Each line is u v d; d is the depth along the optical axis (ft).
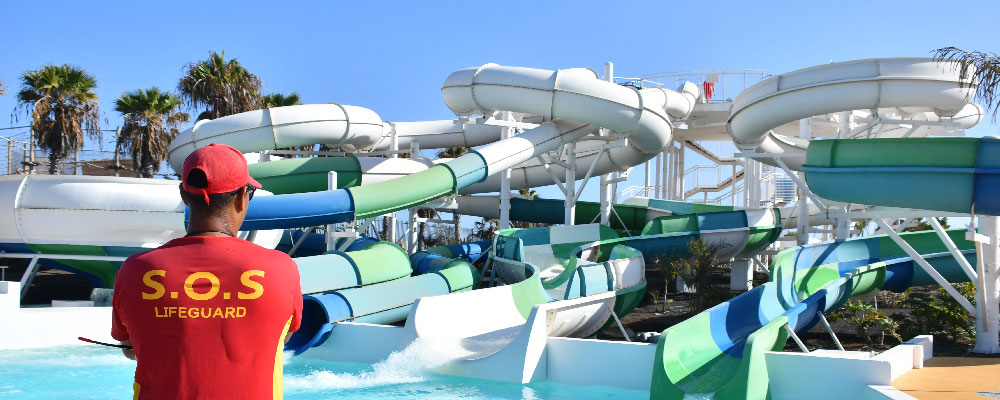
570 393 34.86
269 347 7.30
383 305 50.62
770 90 62.03
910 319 52.60
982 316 43.88
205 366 7.01
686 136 117.70
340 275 54.49
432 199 67.36
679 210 95.45
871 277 54.60
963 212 42.39
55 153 95.61
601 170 94.32
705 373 32.83
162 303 6.99
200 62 115.03
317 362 43.39
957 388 29.94
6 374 38.24
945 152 41.39
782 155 65.36
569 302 43.60
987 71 40.96
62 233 57.31
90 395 33.19
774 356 32.07
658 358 31.76
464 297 44.83
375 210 61.46
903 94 57.41
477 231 144.05
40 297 65.16
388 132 101.76
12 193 56.85
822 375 31.19
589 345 37.65
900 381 31.48
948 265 57.00
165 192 58.75
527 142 76.59
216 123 80.79
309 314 49.80
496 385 36.81
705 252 66.59
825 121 91.45
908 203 43.32
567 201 86.48
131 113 109.70
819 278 53.88
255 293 7.21
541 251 79.71
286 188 79.61
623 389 36.17
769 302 45.47
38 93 95.61
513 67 77.36
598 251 72.43
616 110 75.00
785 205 110.93
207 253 7.32
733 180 119.14
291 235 83.66
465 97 78.89
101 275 61.31
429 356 39.75
